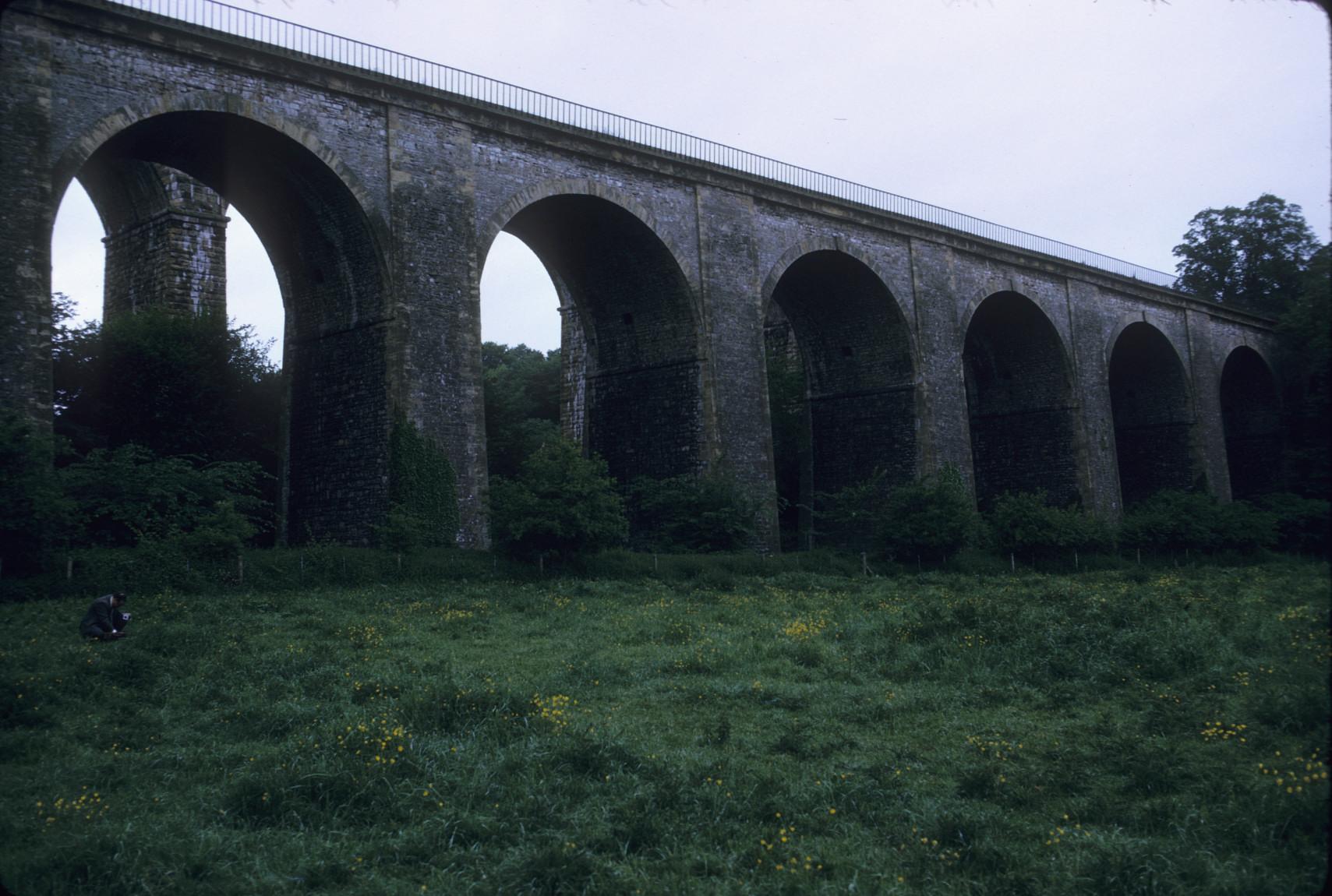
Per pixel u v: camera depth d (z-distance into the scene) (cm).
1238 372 5631
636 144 3134
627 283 3378
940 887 709
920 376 3838
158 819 817
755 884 710
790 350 4900
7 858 718
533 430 5422
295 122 2500
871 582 3098
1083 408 4447
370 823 824
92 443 2938
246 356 3459
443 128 2769
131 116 2250
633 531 3384
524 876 703
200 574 2130
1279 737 1037
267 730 1093
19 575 1933
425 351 2662
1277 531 4372
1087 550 3950
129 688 1266
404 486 2570
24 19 2119
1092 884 703
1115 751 1016
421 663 1454
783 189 3512
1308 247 5753
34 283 2073
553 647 1669
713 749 1049
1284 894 665
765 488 3366
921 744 1088
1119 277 4697
